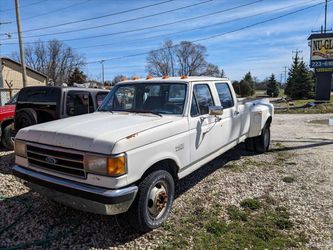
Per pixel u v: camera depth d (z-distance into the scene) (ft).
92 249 11.43
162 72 228.02
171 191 13.38
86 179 11.07
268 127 26.81
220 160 23.76
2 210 14.58
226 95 19.67
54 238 12.07
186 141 14.33
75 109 22.91
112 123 13.05
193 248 11.44
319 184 18.22
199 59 233.55
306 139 33.99
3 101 91.91
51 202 15.37
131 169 11.11
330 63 102.83
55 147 11.78
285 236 12.26
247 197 16.17
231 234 12.40
